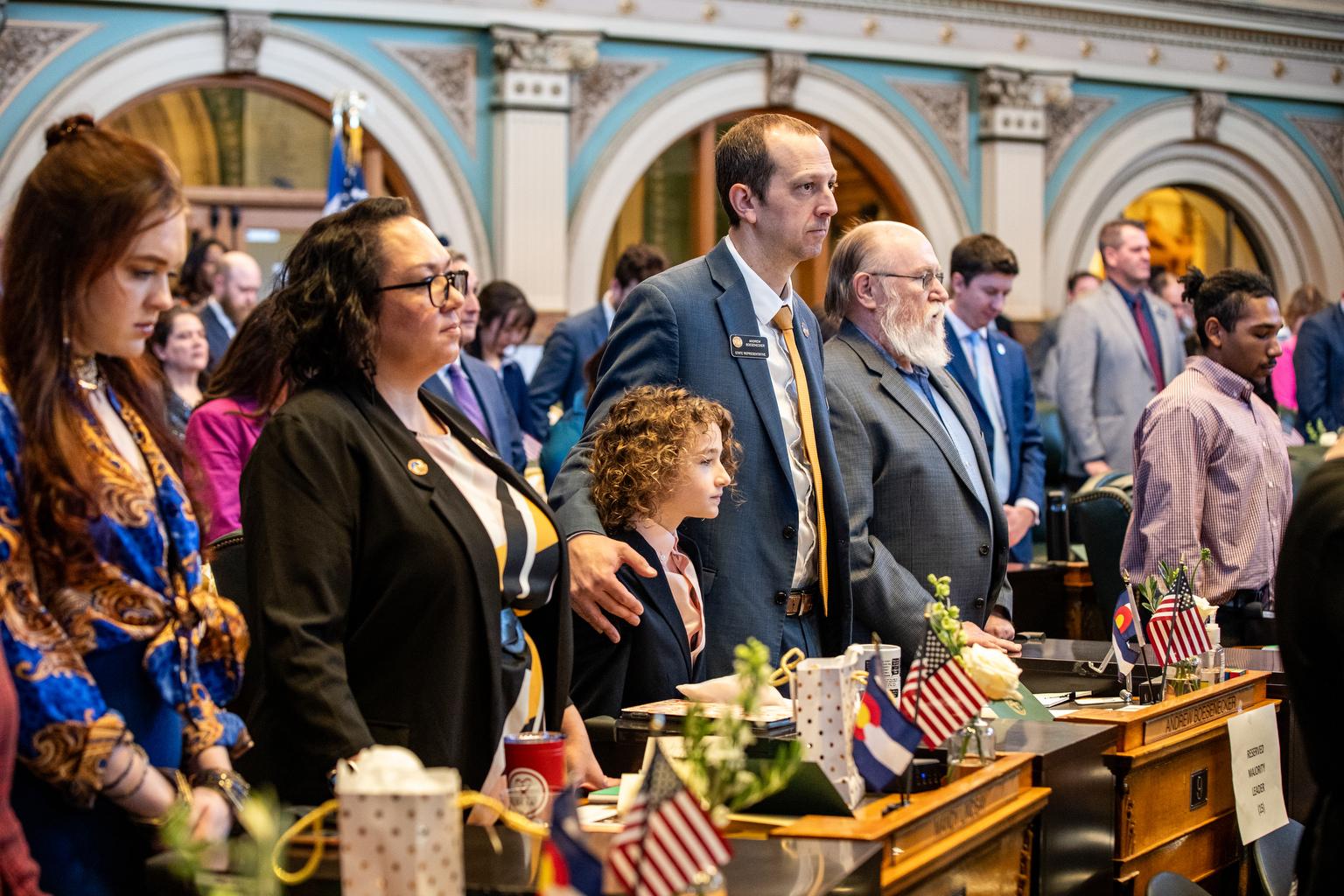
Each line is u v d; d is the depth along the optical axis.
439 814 1.69
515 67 10.66
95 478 2.00
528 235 10.76
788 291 3.53
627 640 3.05
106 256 2.00
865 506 3.58
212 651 2.19
